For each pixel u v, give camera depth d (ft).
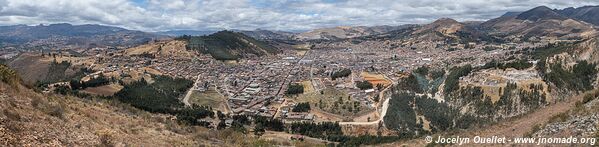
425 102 627.46
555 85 593.01
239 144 193.98
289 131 523.29
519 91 556.51
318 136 490.08
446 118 550.77
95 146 104.01
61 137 99.50
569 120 149.79
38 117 107.45
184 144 148.46
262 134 465.88
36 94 141.69
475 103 567.18
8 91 122.83
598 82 627.05
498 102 549.95
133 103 597.11
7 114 96.63
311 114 634.02
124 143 118.01
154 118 229.45
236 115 594.65
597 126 127.75
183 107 650.02
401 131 518.37
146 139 135.64
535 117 190.39
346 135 502.79
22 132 90.84
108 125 138.00
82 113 143.33
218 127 485.15
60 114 120.57
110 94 650.84
